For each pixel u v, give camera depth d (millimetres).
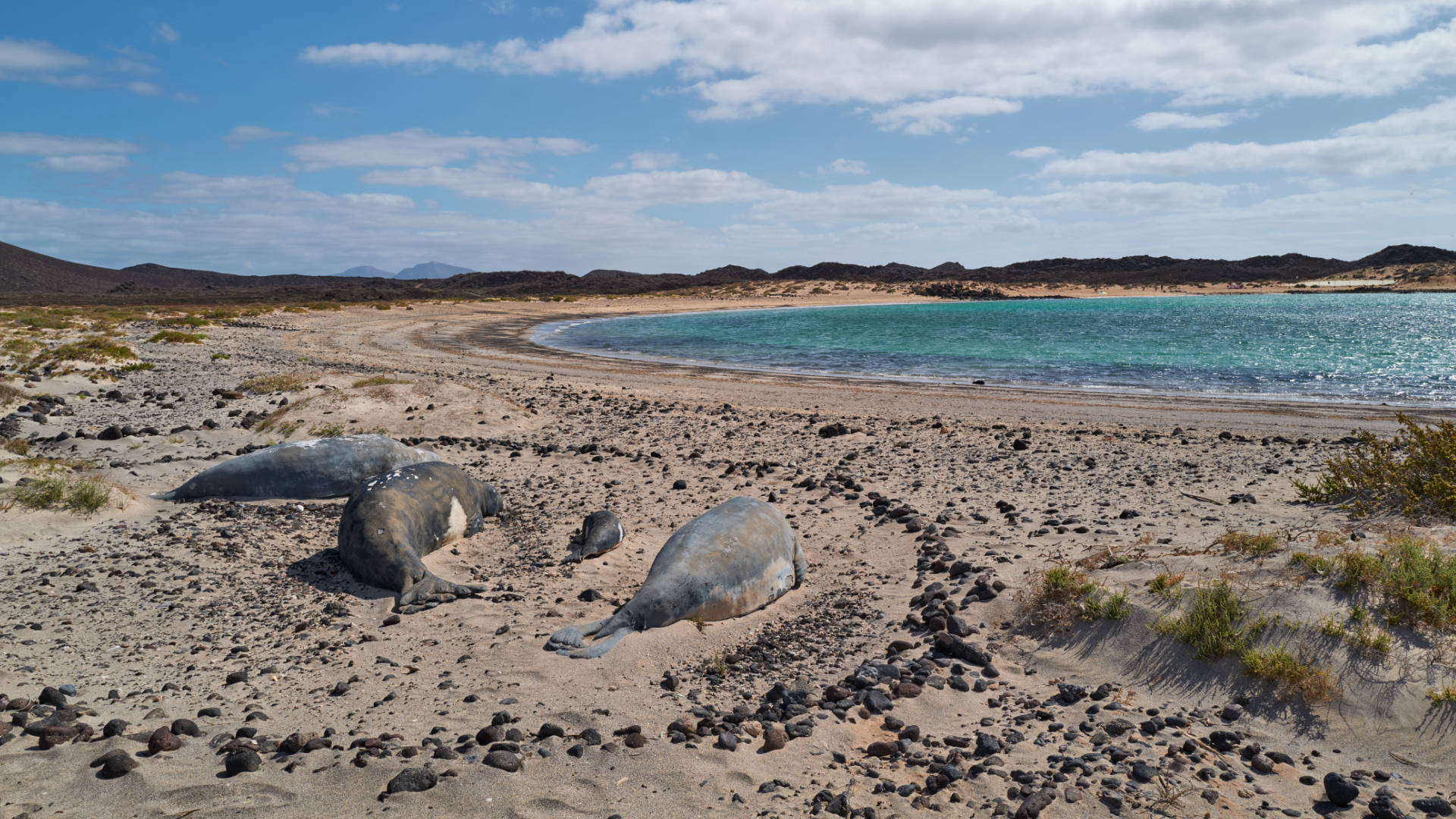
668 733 5145
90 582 7477
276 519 10125
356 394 18594
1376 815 4258
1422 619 5730
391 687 5812
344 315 65750
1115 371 31000
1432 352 38312
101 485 10484
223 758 4652
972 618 7059
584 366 32438
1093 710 5535
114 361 27078
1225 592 6332
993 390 25297
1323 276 188875
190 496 10938
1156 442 16078
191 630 6719
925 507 10977
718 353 39625
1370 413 19891
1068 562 7891
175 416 17906
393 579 7855
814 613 7512
